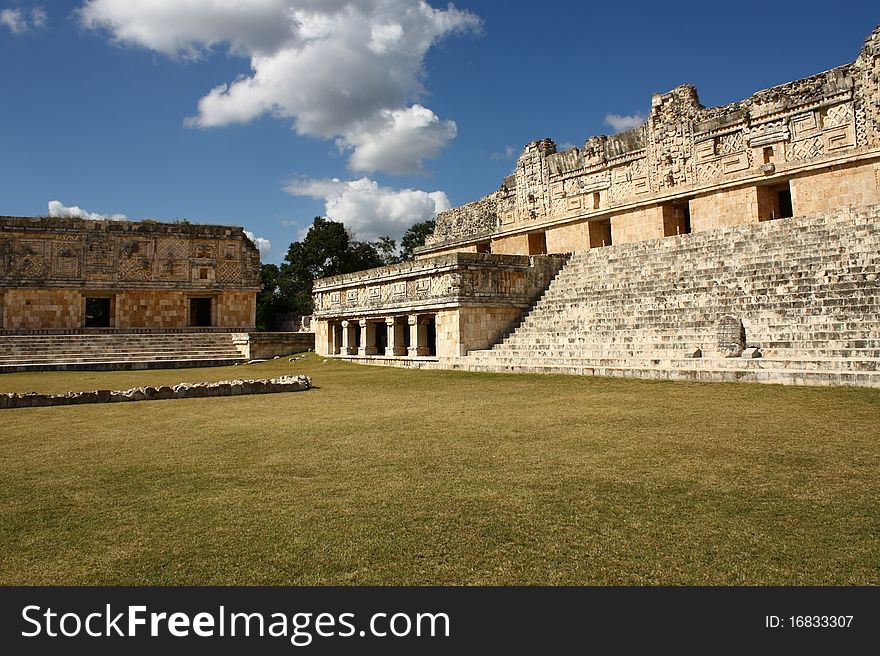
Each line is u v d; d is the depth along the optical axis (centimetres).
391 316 2488
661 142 2852
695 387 1164
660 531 441
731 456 638
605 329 1878
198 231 3931
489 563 397
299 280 5475
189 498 542
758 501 497
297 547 428
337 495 541
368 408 1089
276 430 868
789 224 1938
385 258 6119
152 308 3803
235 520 483
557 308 2158
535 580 374
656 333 1680
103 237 3709
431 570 389
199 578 386
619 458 645
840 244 1669
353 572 390
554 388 1286
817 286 1529
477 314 2161
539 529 450
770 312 1526
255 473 623
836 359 1155
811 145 2362
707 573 376
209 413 1058
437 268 2195
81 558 417
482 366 1778
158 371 2473
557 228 3338
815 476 558
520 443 734
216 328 3884
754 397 1016
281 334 3192
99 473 635
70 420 995
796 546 409
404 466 636
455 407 1065
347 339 2803
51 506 526
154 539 448
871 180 2192
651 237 2873
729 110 2612
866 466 585
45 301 3566
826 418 820
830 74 2312
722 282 1792
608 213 3050
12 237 3519
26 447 771
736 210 2562
